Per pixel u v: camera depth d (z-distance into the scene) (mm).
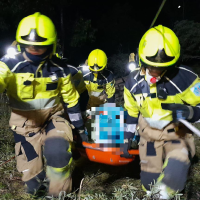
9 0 9930
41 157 2834
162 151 2725
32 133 2781
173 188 2561
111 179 3424
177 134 2662
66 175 2713
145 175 2756
